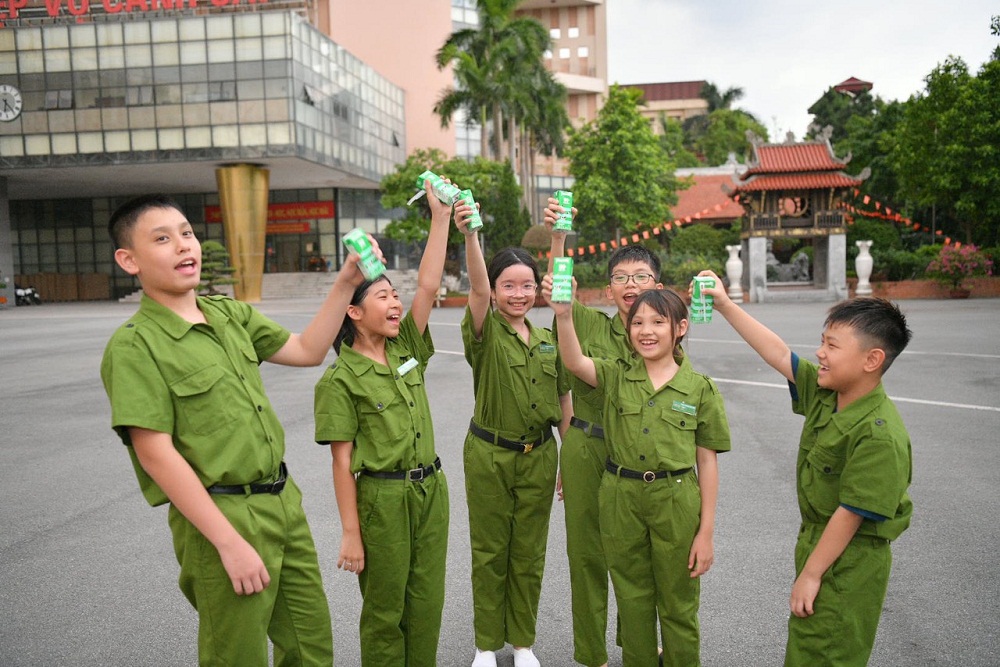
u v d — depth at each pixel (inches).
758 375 421.1
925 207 1326.3
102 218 1689.2
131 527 199.5
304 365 107.3
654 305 115.2
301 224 1673.2
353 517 114.0
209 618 91.0
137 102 1277.1
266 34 1250.6
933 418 297.9
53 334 770.8
